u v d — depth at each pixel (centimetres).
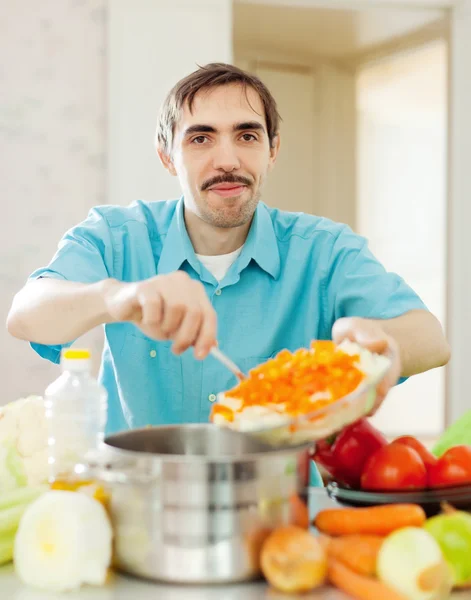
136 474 76
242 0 365
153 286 89
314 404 84
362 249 145
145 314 88
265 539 76
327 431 84
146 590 75
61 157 344
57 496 78
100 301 103
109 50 340
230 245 146
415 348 119
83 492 83
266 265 144
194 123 132
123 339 143
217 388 142
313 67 507
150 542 76
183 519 75
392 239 509
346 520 82
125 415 147
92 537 76
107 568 81
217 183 133
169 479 75
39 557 75
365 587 73
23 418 96
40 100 341
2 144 339
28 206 342
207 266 147
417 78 502
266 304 145
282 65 496
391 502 89
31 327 113
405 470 93
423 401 492
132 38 341
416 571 72
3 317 340
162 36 344
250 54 486
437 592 73
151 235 151
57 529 75
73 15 342
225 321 144
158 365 143
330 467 102
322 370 88
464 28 396
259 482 76
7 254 341
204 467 75
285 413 85
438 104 507
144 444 89
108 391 151
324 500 99
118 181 343
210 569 75
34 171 342
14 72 339
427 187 505
